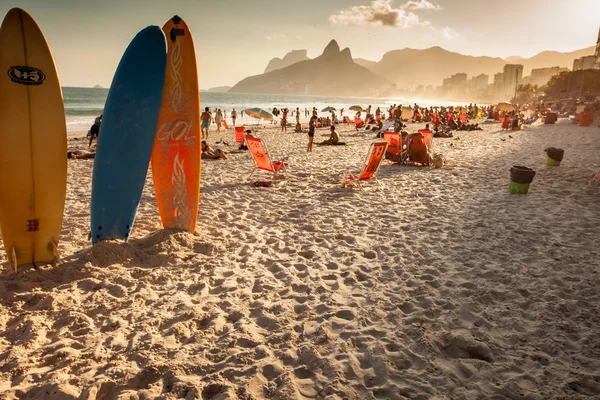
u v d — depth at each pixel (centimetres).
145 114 418
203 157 1076
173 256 396
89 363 232
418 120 2758
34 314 285
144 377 220
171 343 255
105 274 352
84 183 765
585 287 337
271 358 238
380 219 536
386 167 952
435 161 940
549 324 280
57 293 316
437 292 327
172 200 451
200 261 392
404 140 983
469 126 2120
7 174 346
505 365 236
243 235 471
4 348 249
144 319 284
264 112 2197
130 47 405
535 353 247
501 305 308
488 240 454
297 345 253
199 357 239
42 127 356
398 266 381
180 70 432
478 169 922
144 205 605
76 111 3875
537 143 1461
